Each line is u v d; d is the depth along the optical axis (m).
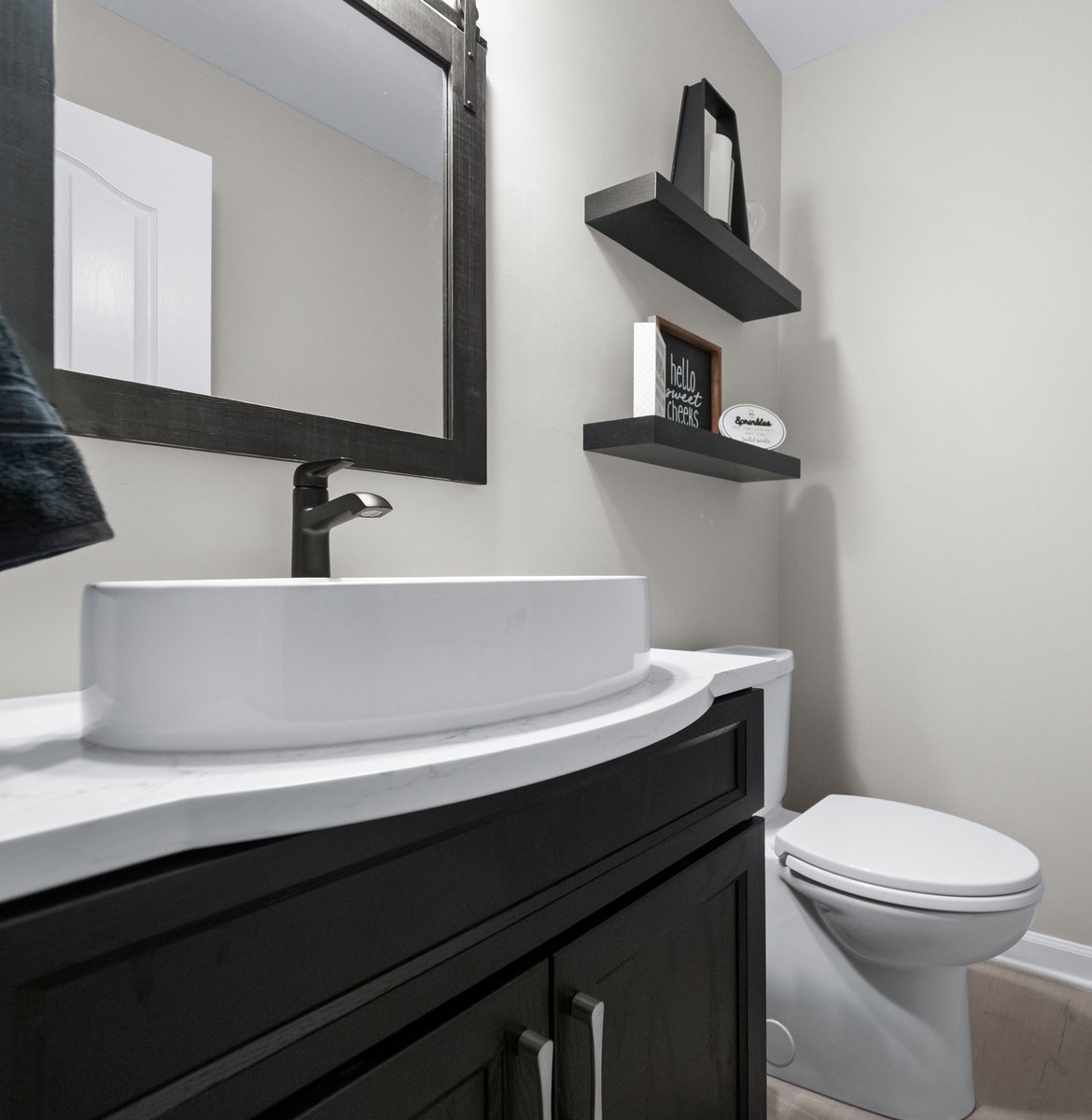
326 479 0.82
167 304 0.80
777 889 1.44
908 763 1.96
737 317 1.96
